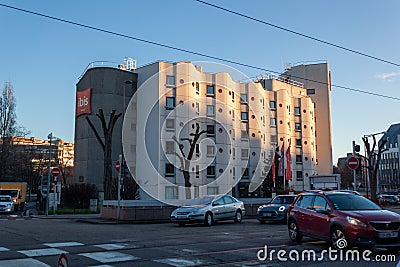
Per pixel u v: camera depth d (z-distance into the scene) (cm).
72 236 1472
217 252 1102
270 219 2122
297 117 6544
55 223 2175
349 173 9281
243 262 963
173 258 1012
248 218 2680
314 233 1196
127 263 947
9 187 4228
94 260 981
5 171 5456
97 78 4841
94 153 4697
